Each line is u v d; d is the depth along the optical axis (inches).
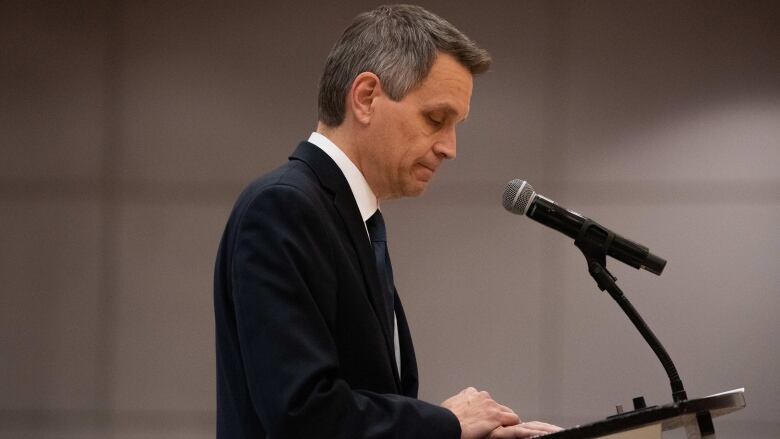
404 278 382.0
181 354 386.6
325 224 139.6
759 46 373.7
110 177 386.9
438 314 380.5
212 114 385.7
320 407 126.0
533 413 377.4
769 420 370.9
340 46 154.6
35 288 387.9
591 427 114.5
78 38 386.3
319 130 156.5
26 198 387.2
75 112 386.3
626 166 376.8
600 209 376.8
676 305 374.3
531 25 380.2
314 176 145.7
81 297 387.2
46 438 385.7
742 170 373.1
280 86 384.8
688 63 375.2
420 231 382.0
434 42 148.6
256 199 137.7
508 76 381.1
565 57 378.9
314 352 129.1
